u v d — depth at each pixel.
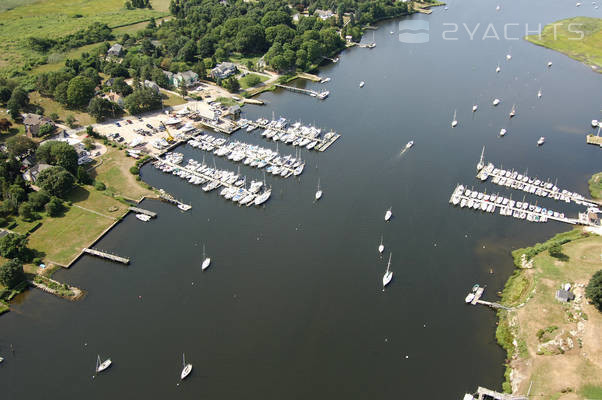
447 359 149.62
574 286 165.62
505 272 182.62
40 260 186.62
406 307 168.12
